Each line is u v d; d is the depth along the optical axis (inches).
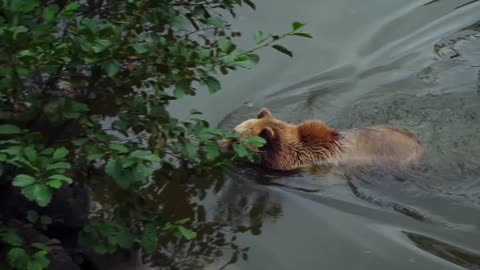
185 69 183.8
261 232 231.9
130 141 189.3
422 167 263.7
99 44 164.2
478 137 279.4
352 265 211.9
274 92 315.6
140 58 181.5
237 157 197.9
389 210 241.9
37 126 199.9
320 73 327.0
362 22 360.2
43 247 165.8
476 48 338.6
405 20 362.6
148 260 217.8
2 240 160.1
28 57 149.0
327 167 274.2
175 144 184.7
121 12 202.1
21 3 155.0
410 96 309.6
